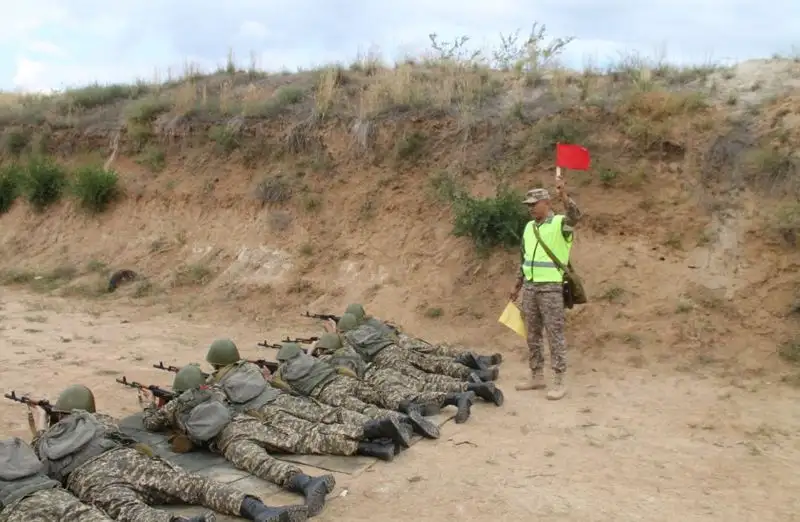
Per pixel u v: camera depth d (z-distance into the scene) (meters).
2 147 18.84
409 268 11.69
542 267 7.73
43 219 16.81
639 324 9.30
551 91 12.88
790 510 4.90
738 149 10.45
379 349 8.02
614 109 11.56
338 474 5.54
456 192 11.79
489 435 6.47
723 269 9.55
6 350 9.59
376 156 13.26
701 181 10.45
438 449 6.12
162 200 15.21
